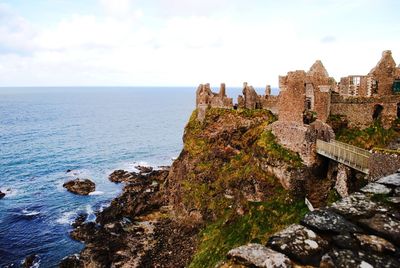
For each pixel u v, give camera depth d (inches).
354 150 1259.8
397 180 356.8
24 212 2454.5
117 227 2159.2
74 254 1899.6
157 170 3366.1
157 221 2284.7
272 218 1514.5
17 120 7598.4
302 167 1528.1
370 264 221.8
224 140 2268.7
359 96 1732.3
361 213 285.6
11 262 1843.0
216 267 237.1
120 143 5265.8
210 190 2165.4
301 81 1595.7
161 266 1740.9
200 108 2637.8
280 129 1702.8
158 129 6914.4
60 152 4434.1
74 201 2677.2
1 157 4033.0
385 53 1739.7
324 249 239.1
